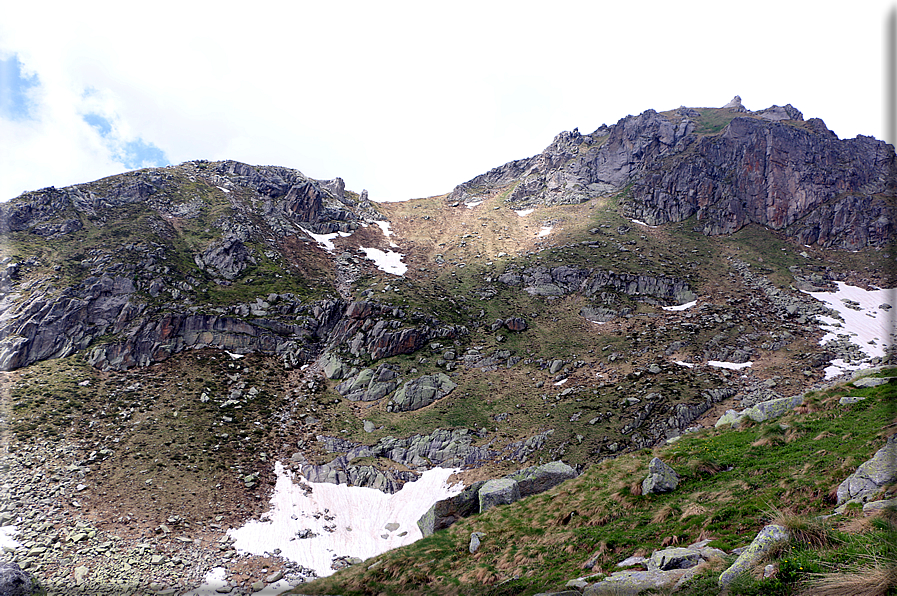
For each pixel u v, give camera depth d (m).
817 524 14.15
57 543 45.72
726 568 15.00
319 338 101.81
